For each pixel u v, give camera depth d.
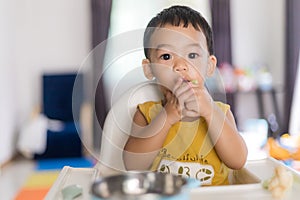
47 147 3.56
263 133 3.57
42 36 4.10
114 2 4.03
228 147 0.73
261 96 4.13
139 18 4.02
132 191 0.46
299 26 3.70
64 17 4.12
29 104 4.09
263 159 0.84
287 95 3.85
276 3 4.29
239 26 4.29
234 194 0.60
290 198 0.59
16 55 3.90
